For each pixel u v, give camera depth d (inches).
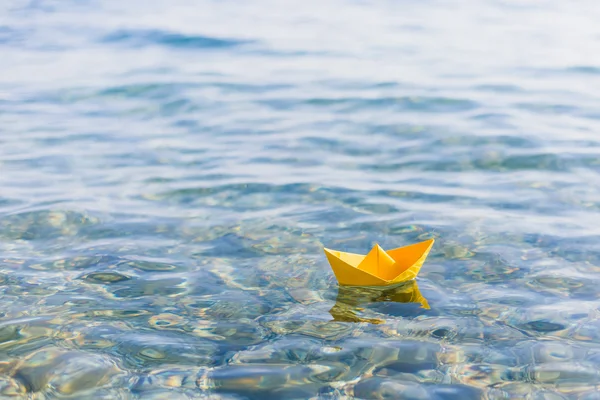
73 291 163.9
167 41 567.8
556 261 179.3
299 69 469.1
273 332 142.8
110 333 142.6
